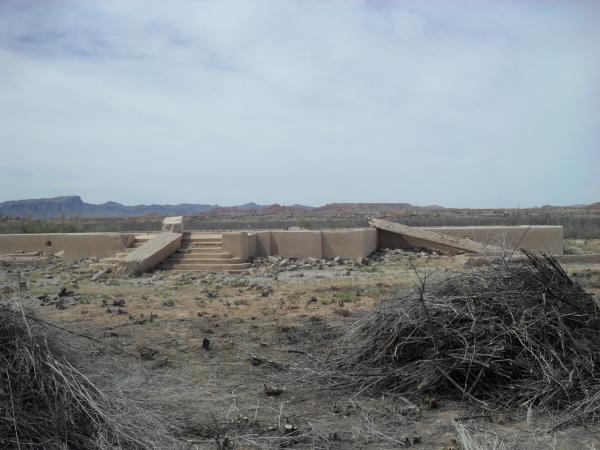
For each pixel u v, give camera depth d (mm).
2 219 47688
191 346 9805
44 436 5312
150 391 7156
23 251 25891
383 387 7480
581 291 8320
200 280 18422
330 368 8133
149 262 20141
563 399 6734
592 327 7672
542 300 7699
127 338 10359
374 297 14445
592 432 6094
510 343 7348
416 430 6320
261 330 11023
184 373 8391
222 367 8695
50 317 12211
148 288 16953
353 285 16484
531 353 7121
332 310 12883
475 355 7117
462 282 8242
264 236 22469
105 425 5676
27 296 14602
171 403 6941
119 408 5992
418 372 7371
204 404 7137
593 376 6965
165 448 5781
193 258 21250
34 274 20297
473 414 6652
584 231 35062
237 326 11414
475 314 7562
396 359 7750
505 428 6273
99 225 42719
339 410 6953
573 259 21609
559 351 7316
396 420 6586
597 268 19391
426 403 6965
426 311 7586
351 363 8070
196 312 12875
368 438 6129
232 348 9711
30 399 5594
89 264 22125
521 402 6816
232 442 6039
